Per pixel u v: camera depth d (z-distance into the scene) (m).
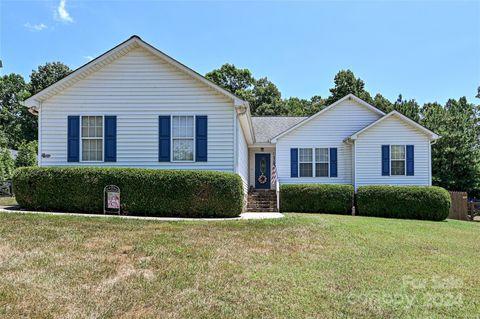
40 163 11.99
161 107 12.21
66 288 4.29
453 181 22.84
